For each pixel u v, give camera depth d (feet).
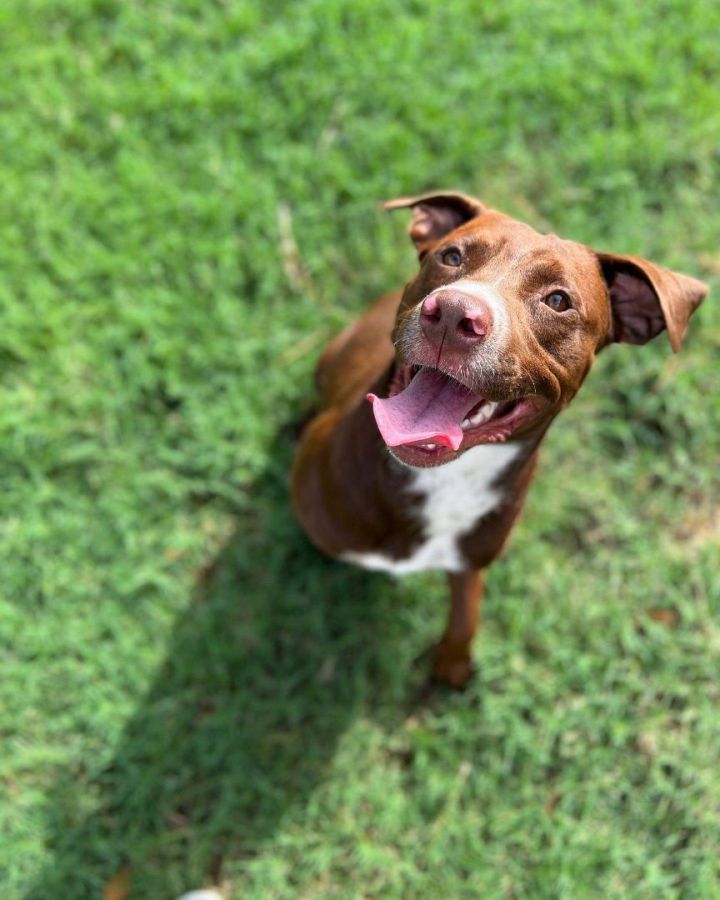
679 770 2.57
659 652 2.68
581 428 2.89
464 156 3.06
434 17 3.17
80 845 2.41
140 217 2.90
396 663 2.64
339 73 3.06
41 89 2.98
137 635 2.60
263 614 2.65
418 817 2.53
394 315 2.29
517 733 2.58
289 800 2.50
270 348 2.85
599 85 3.16
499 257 1.73
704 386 2.92
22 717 2.50
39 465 2.68
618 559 2.77
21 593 2.60
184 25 3.06
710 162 3.14
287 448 2.78
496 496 2.02
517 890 2.48
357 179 3.02
